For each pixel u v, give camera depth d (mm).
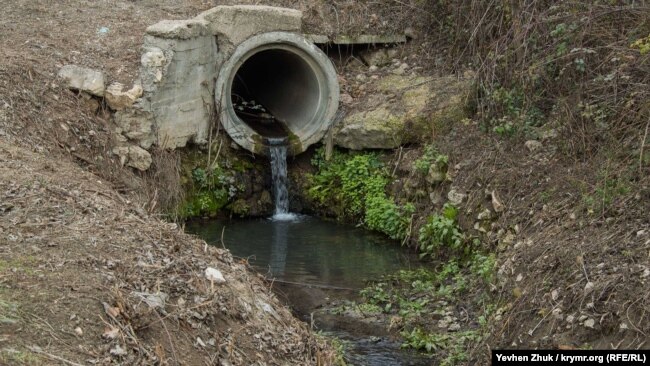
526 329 8133
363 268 11070
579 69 10648
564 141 10734
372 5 14930
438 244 11391
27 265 6777
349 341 9125
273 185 13438
